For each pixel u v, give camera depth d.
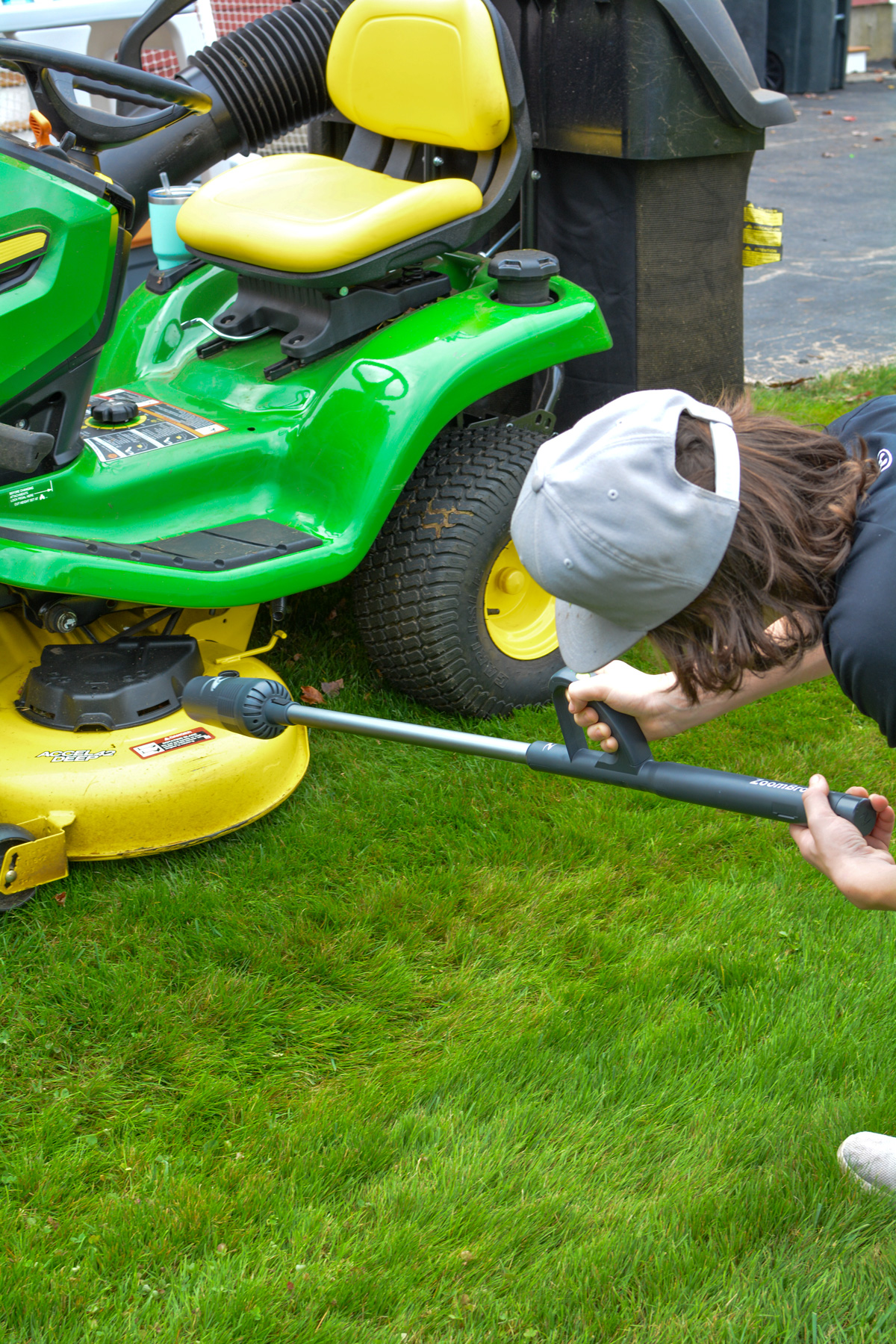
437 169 3.77
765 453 1.51
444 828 3.03
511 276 3.21
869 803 1.57
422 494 3.25
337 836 3.00
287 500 3.12
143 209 3.90
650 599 1.46
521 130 3.34
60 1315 1.88
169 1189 2.08
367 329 3.27
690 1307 1.86
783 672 1.88
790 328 6.80
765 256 4.03
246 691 2.03
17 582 2.60
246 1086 2.32
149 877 2.86
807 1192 2.04
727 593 1.46
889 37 16.84
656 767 1.71
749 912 2.72
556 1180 2.08
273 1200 2.05
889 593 1.44
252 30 3.89
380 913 2.76
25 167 2.57
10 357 2.62
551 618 3.57
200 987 2.54
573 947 2.66
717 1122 2.18
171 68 5.27
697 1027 2.39
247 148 4.05
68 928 2.71
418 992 2.54
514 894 2.81
